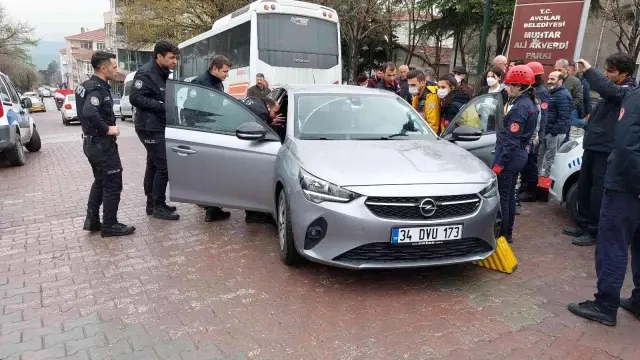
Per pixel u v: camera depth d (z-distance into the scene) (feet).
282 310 10.96
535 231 16.69
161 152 17.46
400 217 10.87
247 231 16.60
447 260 11.30
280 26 35.12
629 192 9.77
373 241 10.80
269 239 15.75
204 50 46.98
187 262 13.88
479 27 63.67
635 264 10.66
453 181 11.27
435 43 81.30
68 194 23.03
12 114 30.07
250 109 15.69
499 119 15.87
